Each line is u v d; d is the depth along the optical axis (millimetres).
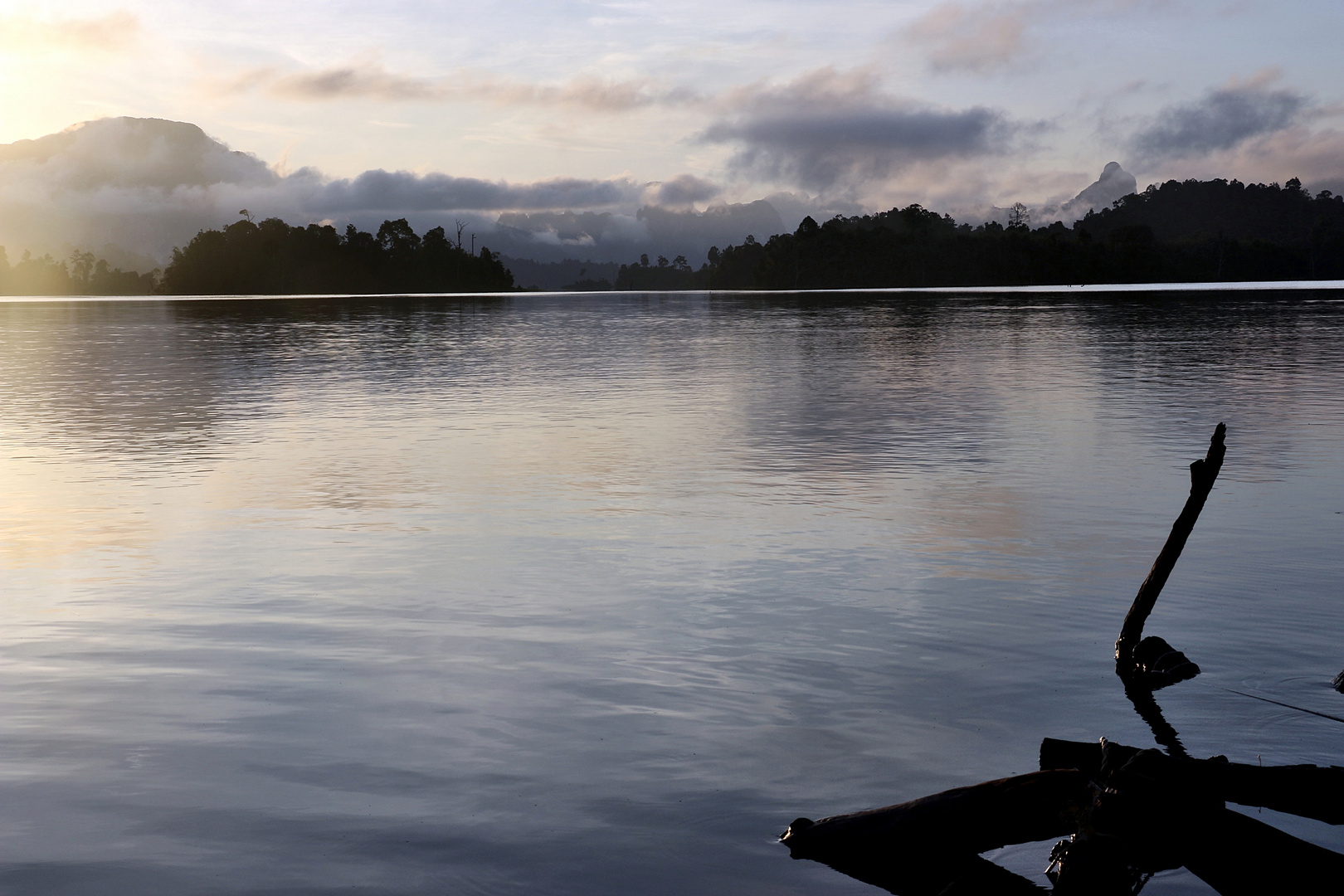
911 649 5746
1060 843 3479
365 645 5867
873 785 4012
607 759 4258
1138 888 3326
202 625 6270
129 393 21062
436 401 19344
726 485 10914
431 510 9773
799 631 6094
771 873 3361
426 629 6168
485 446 13688
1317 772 3596
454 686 5160
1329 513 9109
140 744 4414
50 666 5484
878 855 3465
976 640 5898
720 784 4020
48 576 7473
